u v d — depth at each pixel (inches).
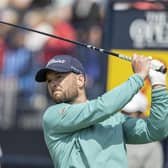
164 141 790.5
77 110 503.5
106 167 497.7
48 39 1147.3
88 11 1165.1
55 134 517.0
